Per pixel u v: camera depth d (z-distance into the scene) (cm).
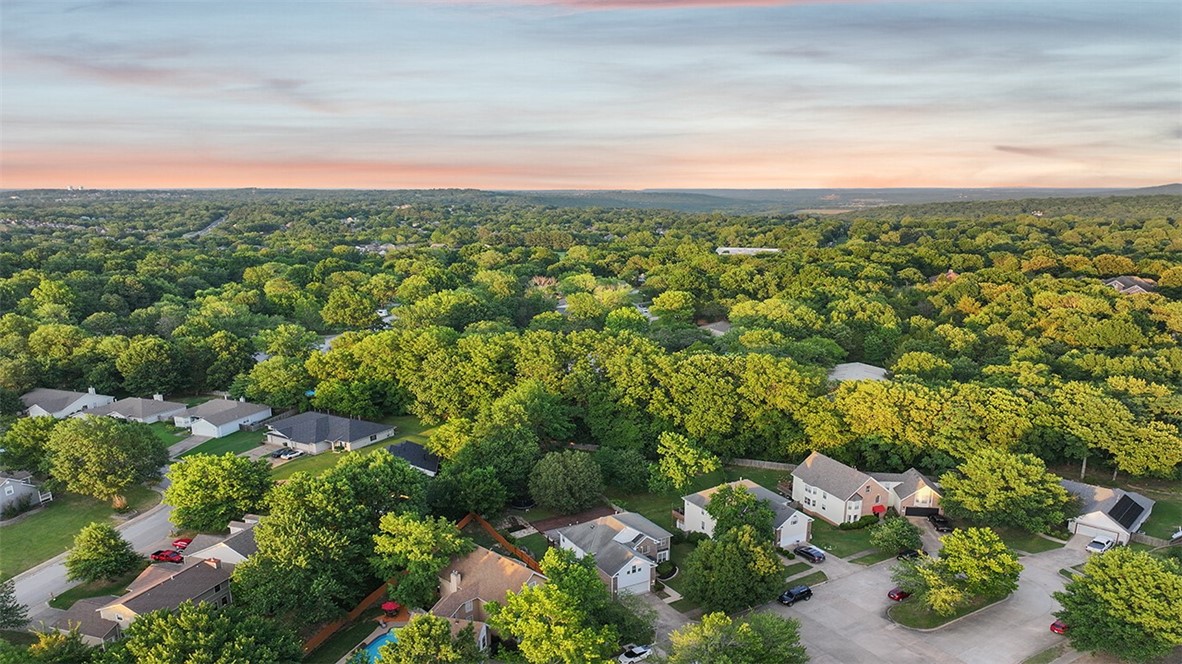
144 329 13438
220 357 11444
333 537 5525
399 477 6575
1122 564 5381
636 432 8662
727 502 6681
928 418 8269
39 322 12456
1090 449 8338
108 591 6103
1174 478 8181
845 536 7331
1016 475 7125
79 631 5147
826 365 11425
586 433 9462
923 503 7650
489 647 5238
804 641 5550
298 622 5153
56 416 9944
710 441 8500
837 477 7750
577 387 9250
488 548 6750
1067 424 8288
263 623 4588
